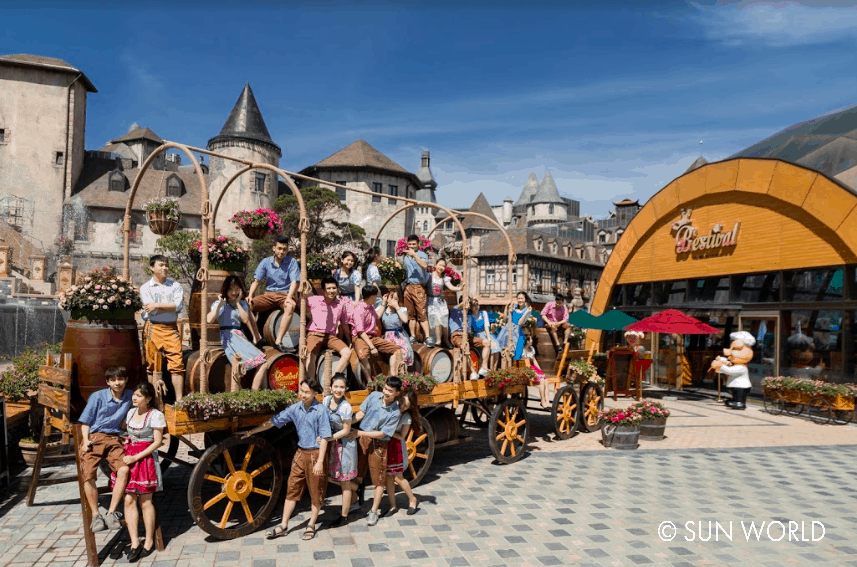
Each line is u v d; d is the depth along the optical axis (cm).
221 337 627
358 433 608
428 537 581
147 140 7500
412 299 868
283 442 662
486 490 751
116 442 541
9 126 5416
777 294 1600
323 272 828
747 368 1669
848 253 1391
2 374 835
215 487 727
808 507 711
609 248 7562
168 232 710
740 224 1709
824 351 1452
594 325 1337
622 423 1023
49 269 5022
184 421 539
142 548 530
